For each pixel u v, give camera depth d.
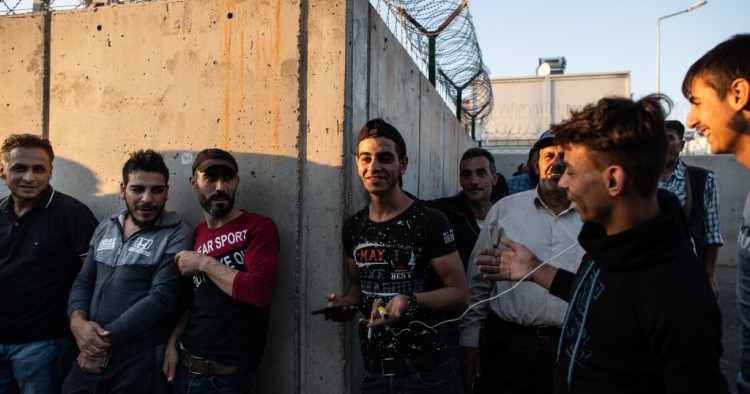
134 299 2.21
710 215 3.01
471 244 3.27
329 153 2.36
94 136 2.79
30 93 2.89
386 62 3.03
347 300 2.15
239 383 2.13
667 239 1.13
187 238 2.34
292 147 2.42
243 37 2.51
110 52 2.76
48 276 2.42
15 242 2.40
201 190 2.20
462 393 2.60
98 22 2.78
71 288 2.37
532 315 2.14
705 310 1.05
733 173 9.88
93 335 2.10
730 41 1.26
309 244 2.39
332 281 2.35
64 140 2.84
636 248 1.13
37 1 3.00
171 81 2.65
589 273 1.34
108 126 2.76
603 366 1.21
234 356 2.11
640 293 1.12
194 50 2.61
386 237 2.02
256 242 2.18
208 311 2.14
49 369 2.44
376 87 2.83
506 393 2.22
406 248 1.99
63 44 2.85
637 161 1.12
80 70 2.81
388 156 2.02
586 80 16.00
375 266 2.03
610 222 1.21
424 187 4.21
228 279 2.06
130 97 2.72
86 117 2.80
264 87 2.48
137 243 2.28
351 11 2.40
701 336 1.03
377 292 2.03
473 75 5.64
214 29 2.57
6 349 2.41
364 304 2.07
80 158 2.81
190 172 2.61
